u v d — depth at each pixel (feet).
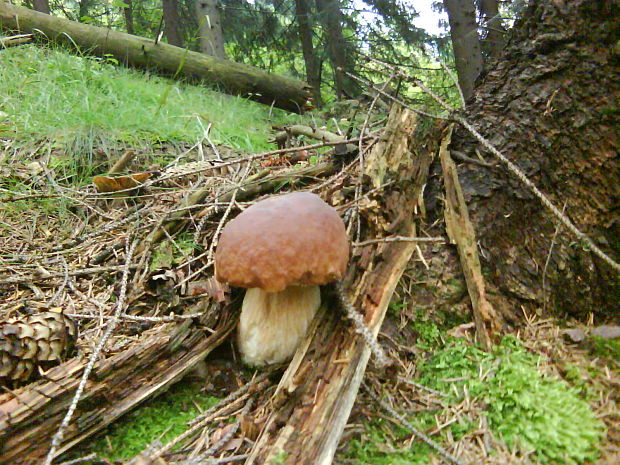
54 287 1.65
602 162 1.52
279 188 1.97
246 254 1.19
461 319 1.46
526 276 1.47
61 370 1.19
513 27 1.73
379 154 1.62
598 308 1.48
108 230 1.81
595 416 1.17
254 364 1.38
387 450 1.15
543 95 1.59
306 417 1.15
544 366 1.29
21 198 2.01
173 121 3.08
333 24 7.22
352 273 1.43
